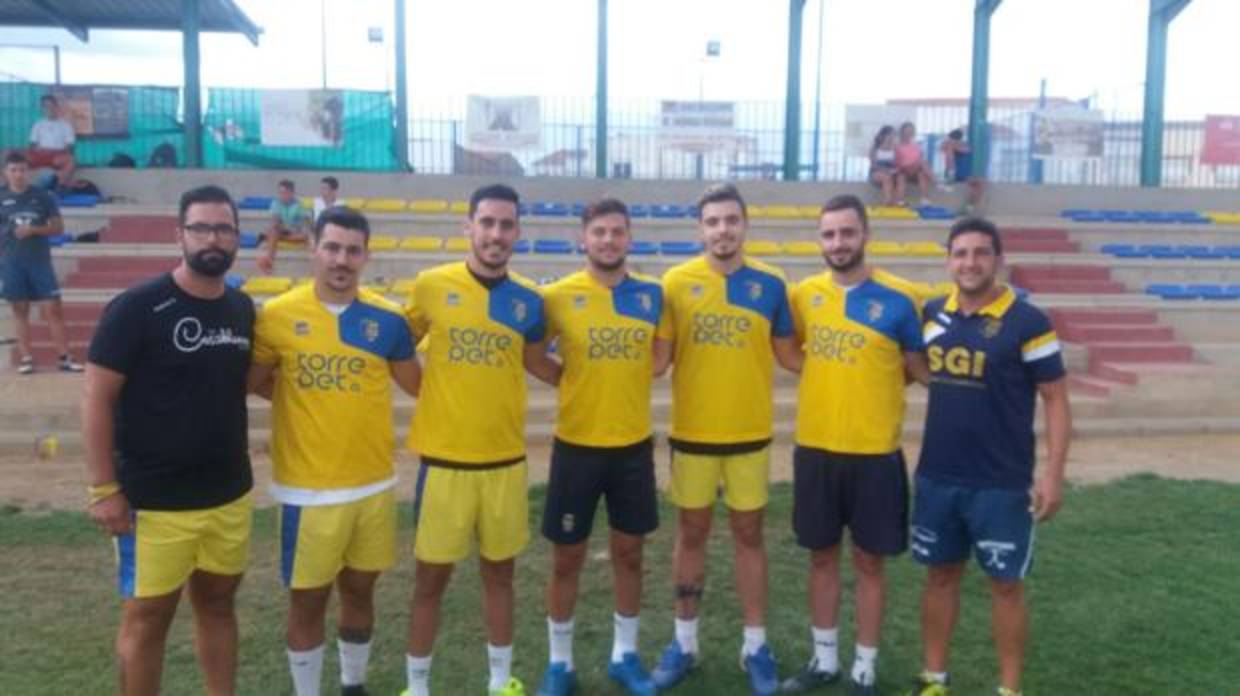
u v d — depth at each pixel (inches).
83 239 517.0
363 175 621.3
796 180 675.4
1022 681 179.2
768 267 183.6
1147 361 463.8
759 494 179.2
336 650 193.6
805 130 705.0
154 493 140.6
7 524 262.7
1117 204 681.6
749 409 177.2
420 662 166.4
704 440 177.0
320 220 155.1
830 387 173.3
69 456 341.7
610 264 171.0
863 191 663.8
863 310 171.9
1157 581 228.5
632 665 179.9
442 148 656.4
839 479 173.3
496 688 169.8
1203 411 417.1
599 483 173.0
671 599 221.1
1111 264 559.5
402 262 504.4
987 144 698.8
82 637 194.2
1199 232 618.2
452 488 162.2
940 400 164.1
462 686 177.9
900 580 231.5
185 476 142.0
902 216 626.2
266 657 188.1
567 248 548.1
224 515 146.6
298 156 637.9
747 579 180.7
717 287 176.7
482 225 161.3
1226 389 423.2
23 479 312.2
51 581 223.8
